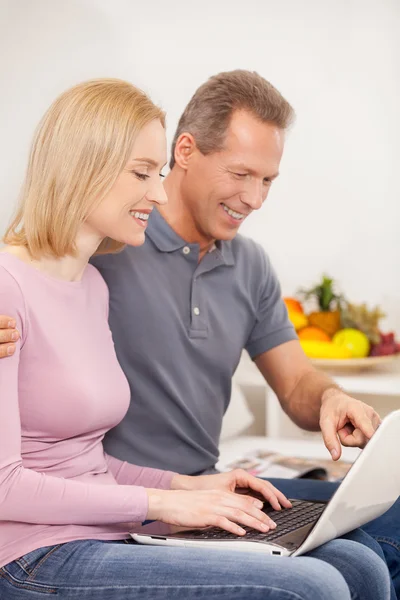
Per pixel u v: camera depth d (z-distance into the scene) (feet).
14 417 4.58
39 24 10.17
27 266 4.95
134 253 6.32
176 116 11.01
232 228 6.34
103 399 5.00
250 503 4.78
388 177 11.37
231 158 6.06
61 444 4.95
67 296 5.08
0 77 10.08
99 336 5.32
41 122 5.13
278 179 11.61
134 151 5.00
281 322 7.04
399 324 11.46
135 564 4.29
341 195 11.49
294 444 9.03
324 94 11.41
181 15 10.93
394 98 11.28
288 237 11.66
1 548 4.58
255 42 11.25
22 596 4.41
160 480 5.57
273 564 4.12
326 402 5.77
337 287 11.55
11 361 4.61
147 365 6.23
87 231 5.15
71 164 4.93
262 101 6.10
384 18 11.21
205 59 11.07
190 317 6.39
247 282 6.79
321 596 3.93
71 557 4.45
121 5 10.62
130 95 5.11
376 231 11.44
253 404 10.83
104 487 4.67
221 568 4.14
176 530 4.85
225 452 8.54
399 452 4.69
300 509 5.22
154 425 6.28
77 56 10.39
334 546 4.61
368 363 10.05
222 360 6.51
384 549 5.64
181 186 6.36
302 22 11.30
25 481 4.51
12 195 10.03
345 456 8.57
